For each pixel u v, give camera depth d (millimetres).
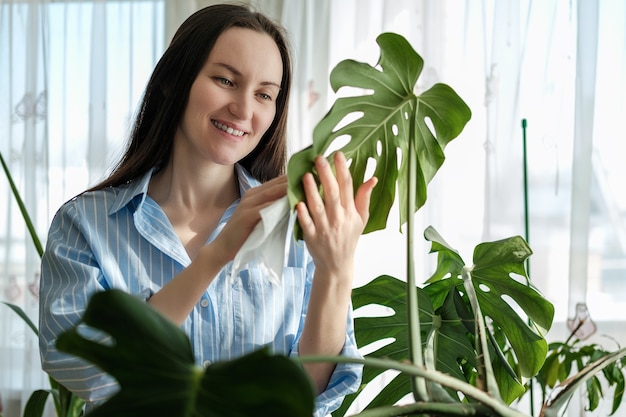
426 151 1094
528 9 2861
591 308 2787
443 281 1375
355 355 1300
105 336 1155
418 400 786
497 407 750
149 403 576
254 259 903
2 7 3248
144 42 3182
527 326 1240
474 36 2918
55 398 1950
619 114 2791
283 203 914
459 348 1291
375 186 1074
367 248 2891
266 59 1333
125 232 1444
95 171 3162
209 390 570
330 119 951
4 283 3219
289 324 1468
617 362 1903
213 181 1485
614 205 2785
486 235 2826
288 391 546
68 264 1358
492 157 2848
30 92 3221
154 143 1464
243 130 1335
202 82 1337
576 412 2654
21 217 3227
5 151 3227
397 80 997
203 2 3135
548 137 2842
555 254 2836
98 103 3172
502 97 2863
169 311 1131
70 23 3230
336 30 3037
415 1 2971
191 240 1479
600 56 2812
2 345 3209
